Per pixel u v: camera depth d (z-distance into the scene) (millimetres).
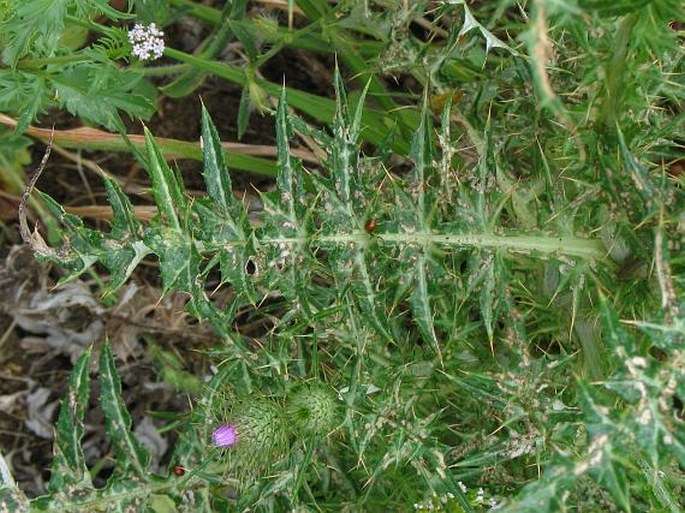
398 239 636
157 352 924
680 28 815
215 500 747
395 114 873
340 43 835
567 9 454
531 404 643
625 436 531
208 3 1002
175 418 840
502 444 655
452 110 773
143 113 807
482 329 750
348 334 687
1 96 769
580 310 705
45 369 960
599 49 604
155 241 591
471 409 744
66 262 595
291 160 619
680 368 533
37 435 956
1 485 669
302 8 846
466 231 642
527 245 649
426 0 742
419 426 659
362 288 635
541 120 713
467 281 657
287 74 1007
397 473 727
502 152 739
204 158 604
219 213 608
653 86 640
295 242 623
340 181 628
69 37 887
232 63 992
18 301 946
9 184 946
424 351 739
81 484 688
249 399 679
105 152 991
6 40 771
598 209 661
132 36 764
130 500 706
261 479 672
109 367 704
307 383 673
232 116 1007
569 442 647
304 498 723
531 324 724
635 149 673
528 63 703
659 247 549
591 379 704
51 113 977
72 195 992
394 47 757
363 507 746
